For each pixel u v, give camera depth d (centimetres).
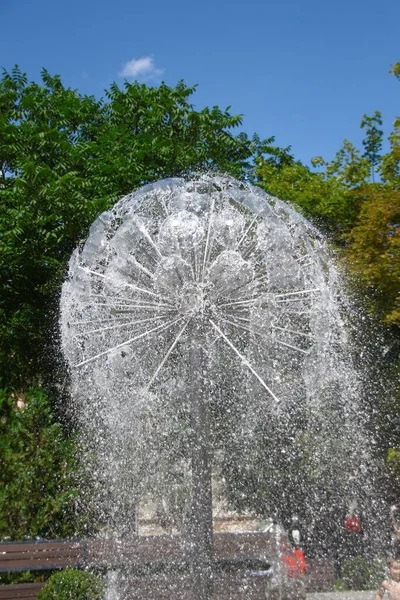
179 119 1525
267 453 1003
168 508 928
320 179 1364
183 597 662
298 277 583
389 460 1091
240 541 762
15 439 801
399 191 1126
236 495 1036
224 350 595
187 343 568
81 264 668
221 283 553
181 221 562
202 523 505
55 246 1304
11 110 1526
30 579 749
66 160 1375
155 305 577
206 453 522
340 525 1038
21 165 1255
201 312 551
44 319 1298
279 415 875
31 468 788
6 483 782
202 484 513
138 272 591
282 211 632
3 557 695
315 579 748
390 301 1109
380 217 1088
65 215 1204
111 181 1317
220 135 1520
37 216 1235
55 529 802
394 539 984
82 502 844
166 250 561
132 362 650
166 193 611
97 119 1627
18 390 1113
